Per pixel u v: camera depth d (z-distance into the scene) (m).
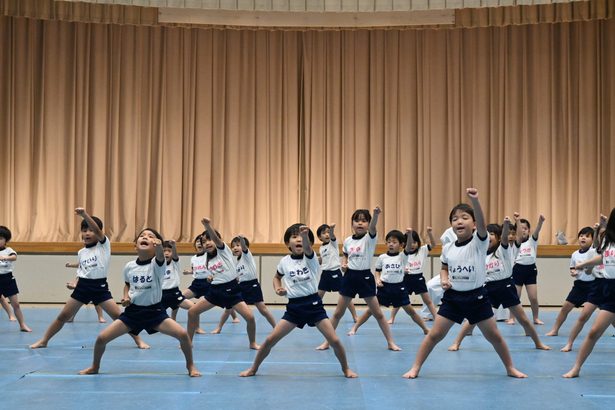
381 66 16.91
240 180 16.94
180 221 16.72
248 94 17.00
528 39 16.64
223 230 16.80
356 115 16.91
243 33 17.00
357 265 8.96
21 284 15.82
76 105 16.61
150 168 16.78
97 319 12.75
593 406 5.50
